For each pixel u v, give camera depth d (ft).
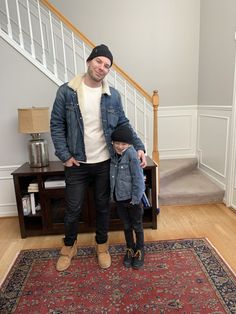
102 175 5.98
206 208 9.41
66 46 10.50
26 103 8.43
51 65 10.30
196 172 12.03
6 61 8.12
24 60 8.14
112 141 5.70
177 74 12.08
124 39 11.57
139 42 11.65
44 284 5.75
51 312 4.99
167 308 4.97
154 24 11.53
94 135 5.68
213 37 10.32
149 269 6.11
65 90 5.53
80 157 5.74
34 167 7.95
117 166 5.77
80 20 11.30
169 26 11.59
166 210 9.32
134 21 11.44
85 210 7.82
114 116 5.75
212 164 10.88
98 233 6.35
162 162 11.93
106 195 6.14
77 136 5.61
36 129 7.56
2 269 6.37
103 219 6.24
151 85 12.10
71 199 5.98
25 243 7.55
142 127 11.62
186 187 10.16
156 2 11.33
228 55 9.21
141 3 11.30
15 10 10.29
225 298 5.16
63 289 5.58
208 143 11.21
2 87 8.28
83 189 6.06
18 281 5.86
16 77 8.23
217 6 9.89
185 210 9.29
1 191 9.11
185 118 12.51
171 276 5.84
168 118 12.44
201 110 11.87
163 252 6.74
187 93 12.30
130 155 5.63
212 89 10.64
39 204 8.07
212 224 8.23
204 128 11.60
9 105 8.43
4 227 8.53
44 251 7.03
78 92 5.43
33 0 10.18
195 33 11.71
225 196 9.68
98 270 6.16
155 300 5.18
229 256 6.54
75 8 11.19
